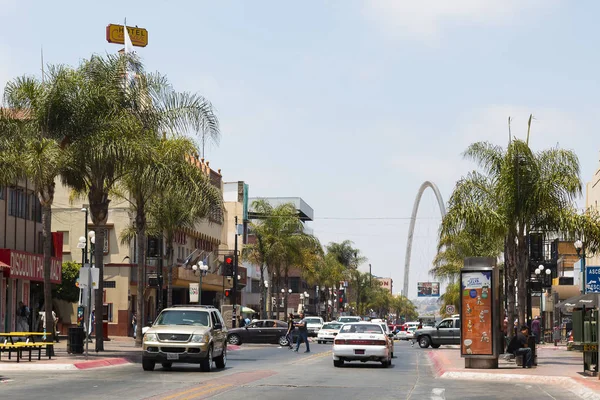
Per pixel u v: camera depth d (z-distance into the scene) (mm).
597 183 68688
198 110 39219
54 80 36094
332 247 149375
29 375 27062
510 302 38938
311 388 23734
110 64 37719
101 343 39406
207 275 86188
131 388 22297
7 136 36875
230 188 115625
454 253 83500
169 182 39312
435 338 60906
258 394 21469
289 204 89312
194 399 19688
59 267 56406
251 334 61688
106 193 38438
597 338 27391
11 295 50719
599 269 26844
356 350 34906
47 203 36625
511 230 37344
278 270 88375
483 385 25781
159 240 56469
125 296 71500
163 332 29297
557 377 27219
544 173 36938
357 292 171625
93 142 35719
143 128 38438
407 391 23188
